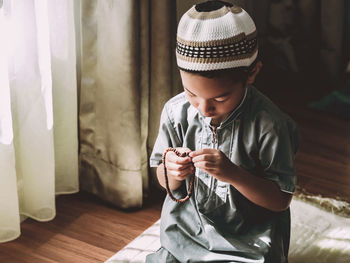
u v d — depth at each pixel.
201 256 1.38
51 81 1.67
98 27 1.74
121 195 1.93
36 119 1.69
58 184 1.98
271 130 1.26
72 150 1.92
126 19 1.66
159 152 1.42
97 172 1.96
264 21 2.95
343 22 2.84
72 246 1.78
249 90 1.28
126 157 1.86
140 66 1.77
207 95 1.16
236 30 1.11
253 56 1.17
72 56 1.76
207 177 1.35
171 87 1.89
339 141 2.46
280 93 2.88
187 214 1.43
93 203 1.99
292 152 1.33
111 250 1.78
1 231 1.75
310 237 1.78
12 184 1.68
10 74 1.67
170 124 1.37
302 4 2.88
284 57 3.02
